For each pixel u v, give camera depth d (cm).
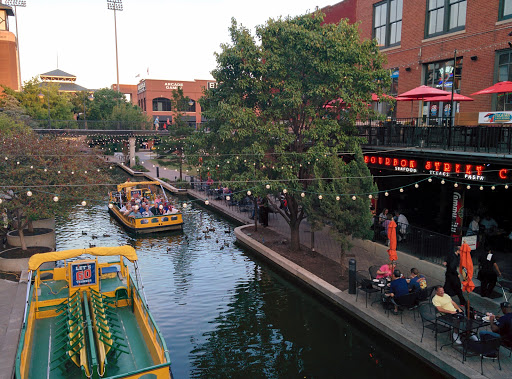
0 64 6231
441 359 1014
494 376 934
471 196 1939
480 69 1752
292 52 1647
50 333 1166
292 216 1955
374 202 2302
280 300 1552
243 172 1725
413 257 1686
